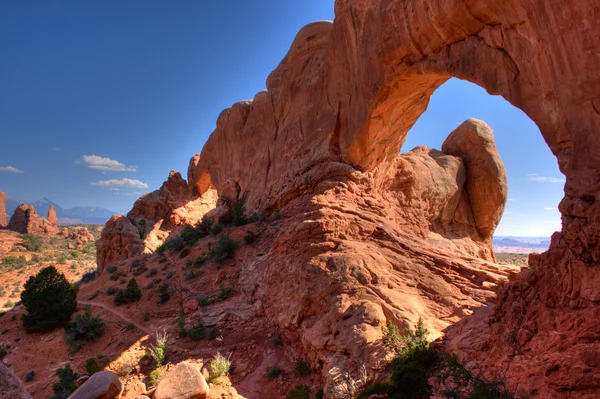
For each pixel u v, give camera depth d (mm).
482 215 32656
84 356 19797
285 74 32062
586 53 8852
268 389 14055
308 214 19641
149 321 21781
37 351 21328
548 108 10516
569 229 8875
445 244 28859
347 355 12758
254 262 23188
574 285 8727
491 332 10828
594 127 8727
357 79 21328
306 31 30000
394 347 11859
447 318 14016
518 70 11594
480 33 13008
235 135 44219
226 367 15258
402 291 15383
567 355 7410
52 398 15859
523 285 10469
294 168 27688
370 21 19391
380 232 18859
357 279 15688
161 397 12570
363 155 22797
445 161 32281
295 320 15789
